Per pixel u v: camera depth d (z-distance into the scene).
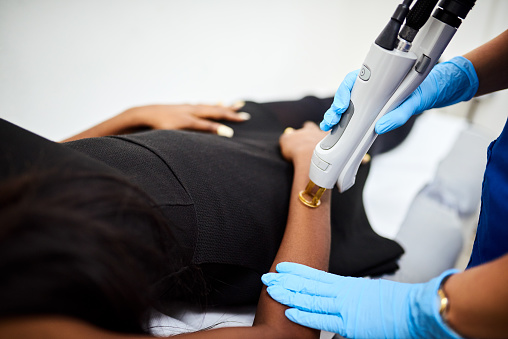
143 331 0.48
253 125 1.12
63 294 0.38
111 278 0.41
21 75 1.32
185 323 0.72
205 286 0.67
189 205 0.61
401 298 0.56
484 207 0.70
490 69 0.80
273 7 1.86
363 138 0.65
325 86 2.29
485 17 1.74
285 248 0.71
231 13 1.75
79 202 0.43
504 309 0.40
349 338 0.59
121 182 0.50
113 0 1.43
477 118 1.92
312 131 0.98
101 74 1.49
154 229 0.52
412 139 1.50
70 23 1.37
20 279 0.36
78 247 0.39
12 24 1.27
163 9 1.55
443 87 0.76
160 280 0.56
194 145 0.74
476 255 0.70
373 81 0.60
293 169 0.89
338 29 2.12
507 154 0.66
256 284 0.75
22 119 1.37
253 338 0.54
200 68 1.77
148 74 1.62
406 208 1.25
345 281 0.62
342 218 0.98
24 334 0.36
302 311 0.62
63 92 1.42
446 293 0.47
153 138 0.71
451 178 1.24
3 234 0.36
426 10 0.55
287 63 2.06
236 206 0.69
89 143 0.63
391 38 0.57
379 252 0.97
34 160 0.50
